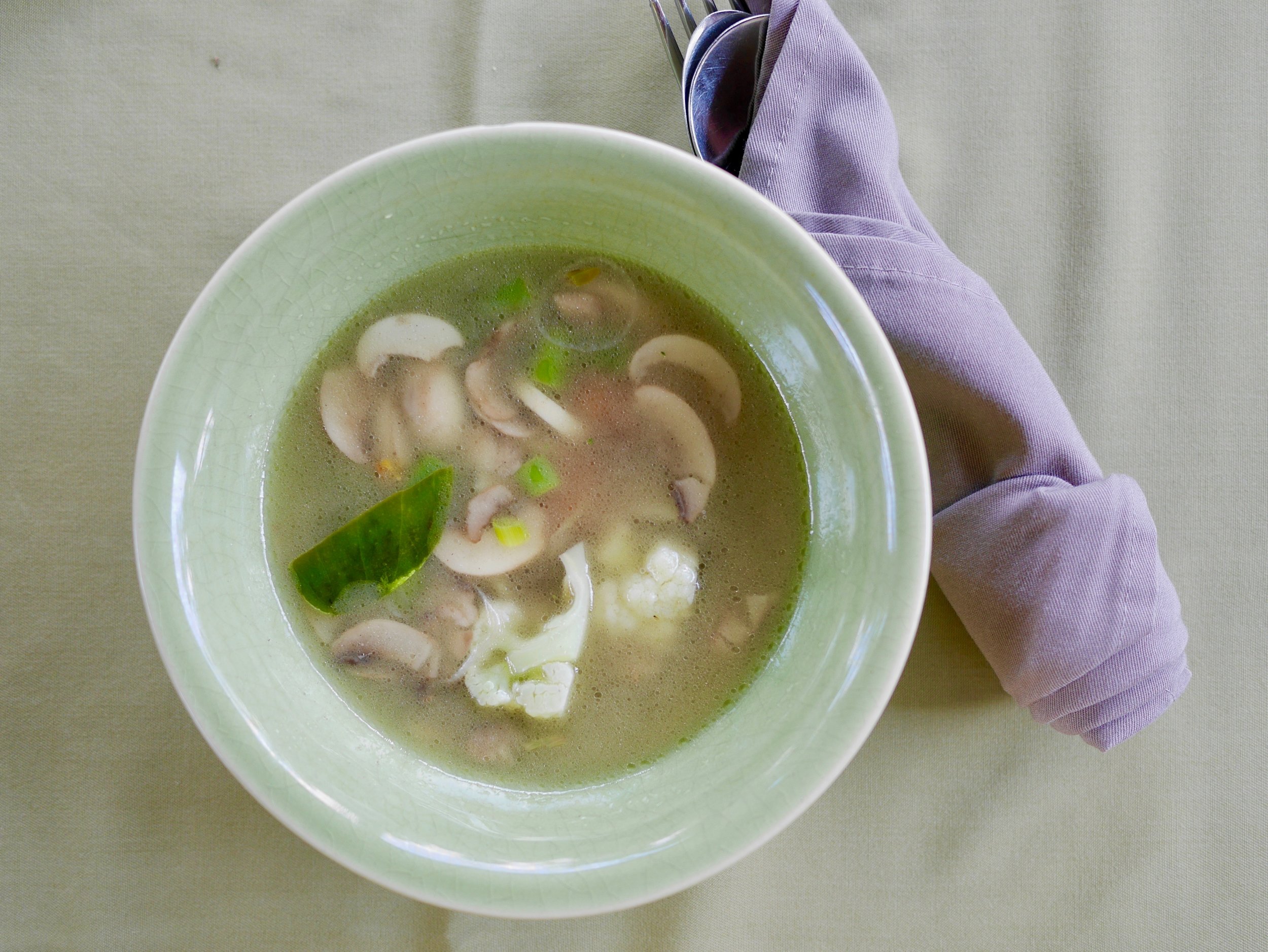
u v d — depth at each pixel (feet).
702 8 1.18
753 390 0.99
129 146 1.14
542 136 0.87
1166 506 1.17
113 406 1.13
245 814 1.13
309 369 0.98
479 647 0.98
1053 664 1.05
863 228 1.04
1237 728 1.15
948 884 1.13
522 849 0.90
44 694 1.12
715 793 0.89
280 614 0.98
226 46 1.15
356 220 0.90
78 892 1.11
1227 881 1.13
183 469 0.89
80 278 1.14
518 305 1.00
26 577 1.12
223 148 1.15
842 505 0.92
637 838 0.89
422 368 0.99
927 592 1.14
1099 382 1.17
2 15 1.15
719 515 1.00
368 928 1.12
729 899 1.13
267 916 1.12
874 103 1.09
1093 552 1.04
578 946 1.12
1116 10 1.18
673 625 0.99
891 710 1.14
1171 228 1.18
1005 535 1.06
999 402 1.03
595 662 0.99
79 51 1.15
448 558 0.99
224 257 1.14
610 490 1.00
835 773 0.85
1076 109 1.18
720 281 0.96
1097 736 1.08
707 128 1.14
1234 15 1.18
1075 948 1.13
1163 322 1.18
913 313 1.02
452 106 1.16
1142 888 1.13
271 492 0.98
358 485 0.99
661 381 1.00
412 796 0.94
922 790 1.14
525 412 1.00
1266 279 1.18
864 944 1.13
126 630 1.13
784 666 0.95
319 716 0.96
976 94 1.18
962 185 1.18
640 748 0.97
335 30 1.16
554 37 1.17
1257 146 1.18
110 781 1.12
